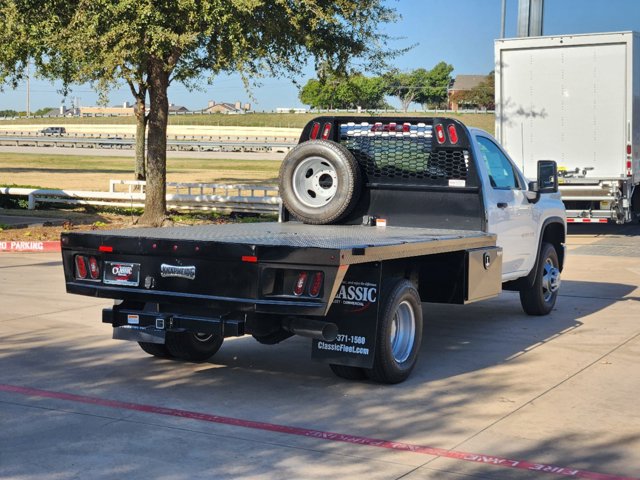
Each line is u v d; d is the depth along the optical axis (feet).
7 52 59.31
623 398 22.61
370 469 17.03
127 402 21.52
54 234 59.41
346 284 22.54
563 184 63.21
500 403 21.99
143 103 102.63
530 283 33.99
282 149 270.67
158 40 53.67
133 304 23.62
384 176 29.30
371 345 22.29
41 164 175.83
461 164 28.48
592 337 30.66
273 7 58.13
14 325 30.73
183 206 77.97
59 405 21.11
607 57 61.87
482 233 27.48
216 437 18.89
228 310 21.67
